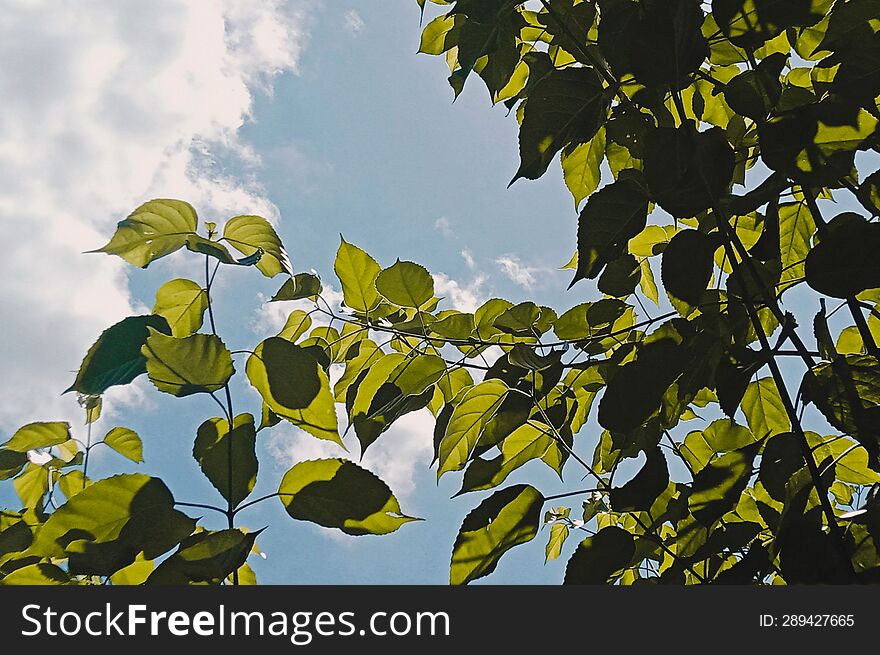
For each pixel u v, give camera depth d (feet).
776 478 2.58
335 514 2.19
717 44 3.25
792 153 2.35
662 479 2.64
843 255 2.21
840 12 2.56
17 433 3.43
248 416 2.33
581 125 2.83
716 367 2.69
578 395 3.90
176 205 2.67
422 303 3.76
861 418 2.33
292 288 3.51
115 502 2.14
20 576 2.26
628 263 3.41
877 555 2.29
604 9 2.87
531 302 3.65
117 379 2.34
